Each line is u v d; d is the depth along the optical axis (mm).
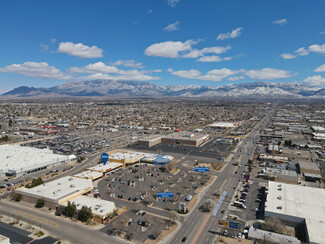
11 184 161000
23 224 111625
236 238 102000
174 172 187375
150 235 103500
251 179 172125
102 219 112875
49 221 114312
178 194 147000
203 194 146750
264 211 118688
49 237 101250
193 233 105500
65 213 119562
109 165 197000
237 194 146375
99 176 175125
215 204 133000
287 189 140250
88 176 169375
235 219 117688
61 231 106062
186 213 123125
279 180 167125
